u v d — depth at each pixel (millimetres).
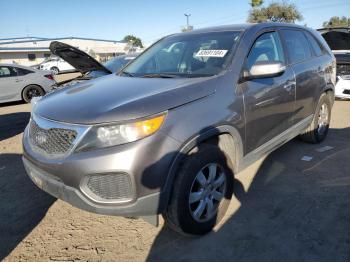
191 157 2572
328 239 2756
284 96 3656
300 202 3354
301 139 4992
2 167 4719
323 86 4645
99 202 2396
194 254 2652
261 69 3043
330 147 4887
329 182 3770
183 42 3836
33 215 3348
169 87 2781
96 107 2535
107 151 2316
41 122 2678
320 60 4641
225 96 2885
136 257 2660
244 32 3498
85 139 2365
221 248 2705
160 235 2922
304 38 4508
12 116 8875
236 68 3096
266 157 4555
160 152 2381
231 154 3076
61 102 2832
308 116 4434
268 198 3453
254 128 3225
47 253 2758
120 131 2332
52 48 6012
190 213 2652
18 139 6336
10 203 3609
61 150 2480
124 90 2863
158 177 2391
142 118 2357
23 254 2758
